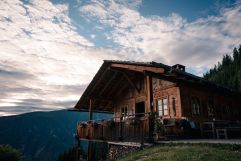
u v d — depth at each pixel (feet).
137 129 37.70
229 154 22.43
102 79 59.77
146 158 26.50
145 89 57.82
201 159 21.34
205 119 56.59
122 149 46.03
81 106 70.59
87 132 56.03
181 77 41.39
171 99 53.21
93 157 87.86
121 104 68.23
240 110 77.36
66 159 182.29
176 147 29.50
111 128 45.60
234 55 318.24
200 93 58.49
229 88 66.90
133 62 41.50
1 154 129.59
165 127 44.60
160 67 35.68
